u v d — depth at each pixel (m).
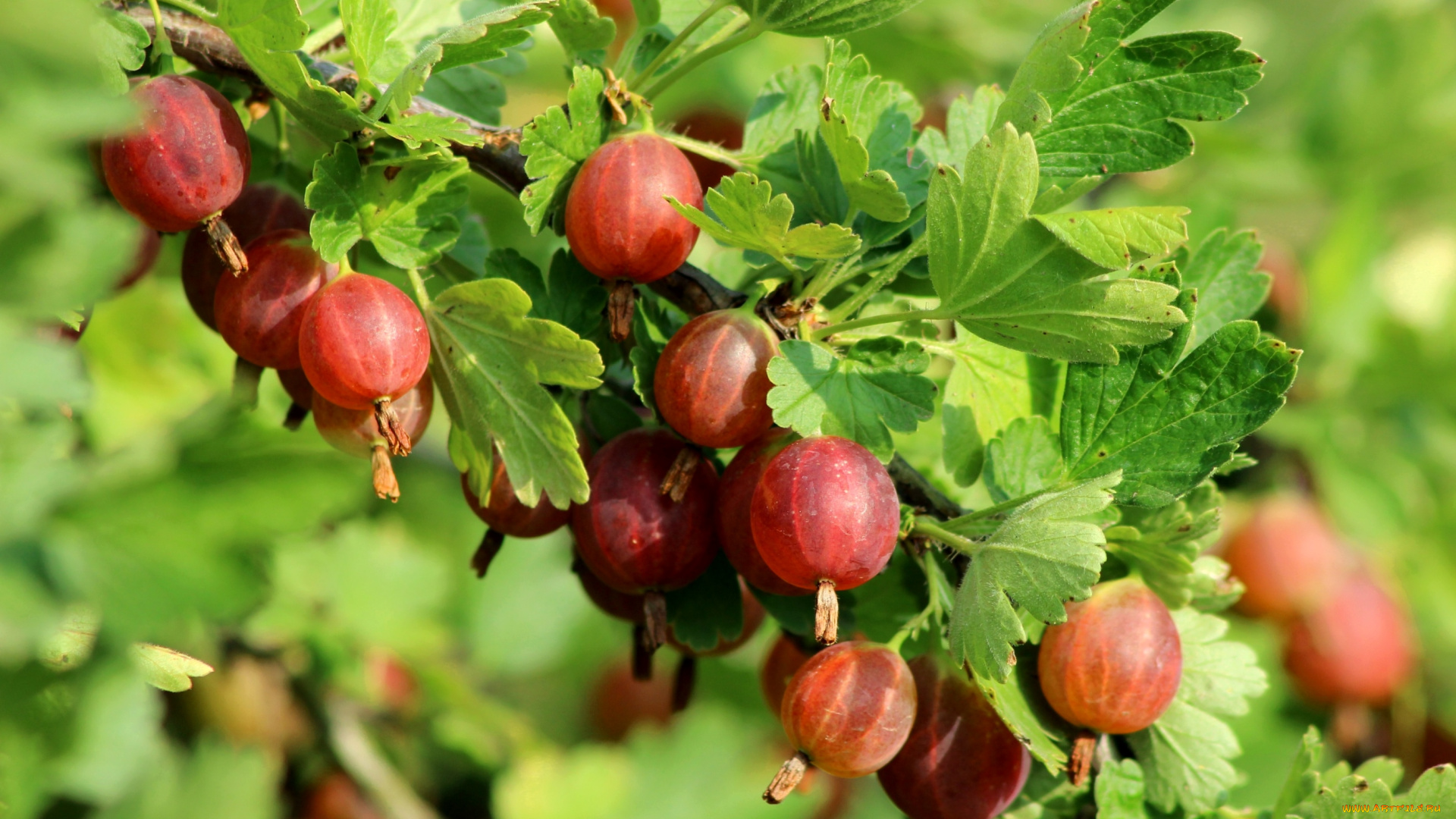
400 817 0.73
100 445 0.71
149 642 0.59
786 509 0.60
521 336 0.61
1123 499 0.62
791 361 0.61
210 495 0.55
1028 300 0.61
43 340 0.55
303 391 0.63
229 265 0.61
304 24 0.60
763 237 0.61
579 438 0.63
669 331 0.63
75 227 0.55
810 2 0.62
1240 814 0.63
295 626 0.73
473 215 0.66
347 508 0.56
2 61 0.53
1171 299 0.60
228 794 0.57
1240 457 0.63
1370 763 0.65
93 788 0.57
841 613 0.63
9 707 0.56
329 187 0.61
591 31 0.63
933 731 0.62
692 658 0.65
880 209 0.61
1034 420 0.63
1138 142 0.62
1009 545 0.60
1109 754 0.63
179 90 0.60
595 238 0.61
